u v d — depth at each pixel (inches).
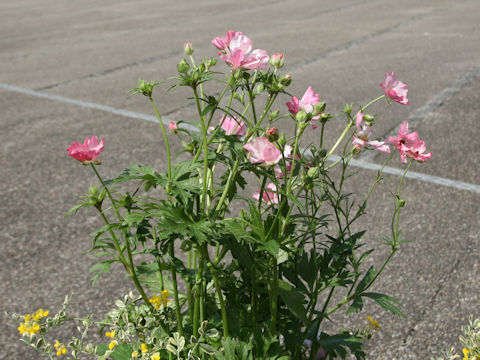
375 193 155.3
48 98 256.8
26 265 124.0
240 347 57.5
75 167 178.1
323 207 147.0
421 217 140.8
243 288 66.9
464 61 307.0
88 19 499.5
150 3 604.4
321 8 541.3
